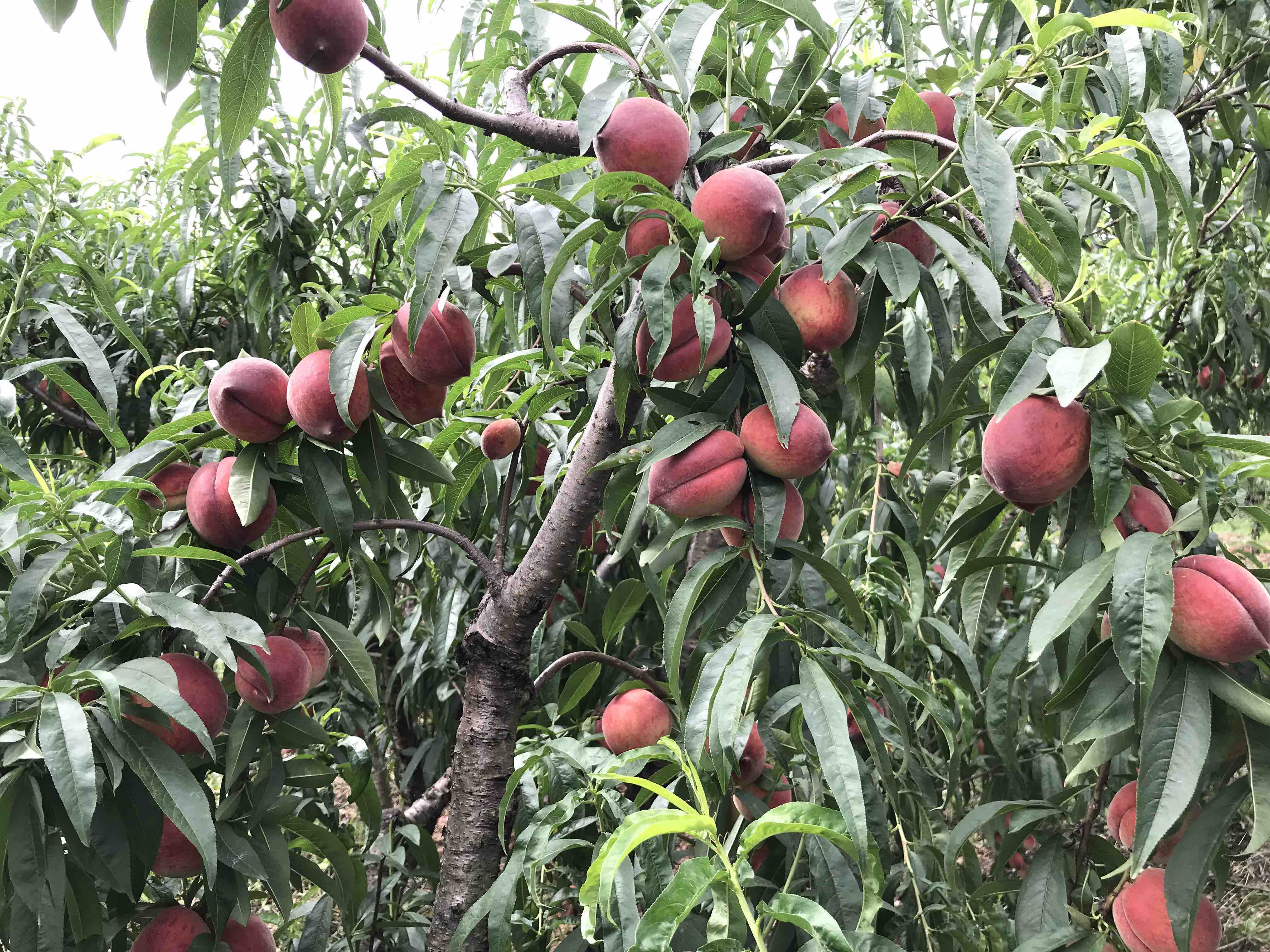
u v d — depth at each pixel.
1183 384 3.16
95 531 1.20
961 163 1.13
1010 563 1.22
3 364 2.15
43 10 0.96
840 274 1.16
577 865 1.60
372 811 1.64
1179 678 0.93
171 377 1.62
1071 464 0.99
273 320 2.93
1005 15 2.09
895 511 2.11
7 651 1.05
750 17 1.25
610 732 1.42
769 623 0.98
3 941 1.12
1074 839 1.39
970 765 2.40
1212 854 0.94
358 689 1.47
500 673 1.42
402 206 1.49
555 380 1.66
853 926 1.05
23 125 2.52
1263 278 3.50
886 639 1.91
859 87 1.30
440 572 2.15
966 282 1.10
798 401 1.01
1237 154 2.87
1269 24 2.24
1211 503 0.94
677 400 1.12
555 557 1.35
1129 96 1.13
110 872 1.09
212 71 1.61
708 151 1.21
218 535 1.24
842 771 0.88
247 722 1.24
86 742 0.93
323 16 0.97
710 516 1.09
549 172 1.21
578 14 1.20
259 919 1.38
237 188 2.59
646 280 0.96
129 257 2.82
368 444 1.31
